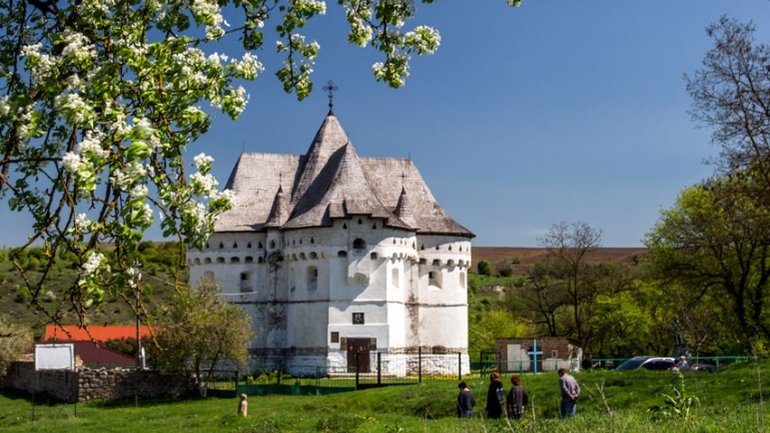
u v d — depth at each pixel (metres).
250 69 11.88
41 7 11.45
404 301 79.25
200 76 11.27
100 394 59.31
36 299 10.93
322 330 74.75
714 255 69.88
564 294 97.88
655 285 82.56
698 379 34.97
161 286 73.19
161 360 59.38
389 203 85.38
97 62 10.45
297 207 81.94
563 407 28.27
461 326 82.88
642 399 33.72
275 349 77.88
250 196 83.56
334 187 77.44
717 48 56.81
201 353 60.12
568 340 82.88
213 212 10.75
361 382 61.53
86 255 9.92
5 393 68.56
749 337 66.62
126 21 10.82
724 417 20.59
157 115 10.78
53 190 11.23
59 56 10.30
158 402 57.38
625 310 94.19
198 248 10.96
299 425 34.88
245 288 79.88
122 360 76.81
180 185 10.75
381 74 14.87
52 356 48.06
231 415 41.09
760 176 55.62
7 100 9.77
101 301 10.08
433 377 68.69
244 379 70.62
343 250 74.88
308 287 76.38
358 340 74.19
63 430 41.28
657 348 98.94
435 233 83.38
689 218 72.88
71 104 9.55
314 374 73.81
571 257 96.38
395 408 42.66
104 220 10.23
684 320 78.81
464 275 84.25
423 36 14.77
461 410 30.50
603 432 19.39
